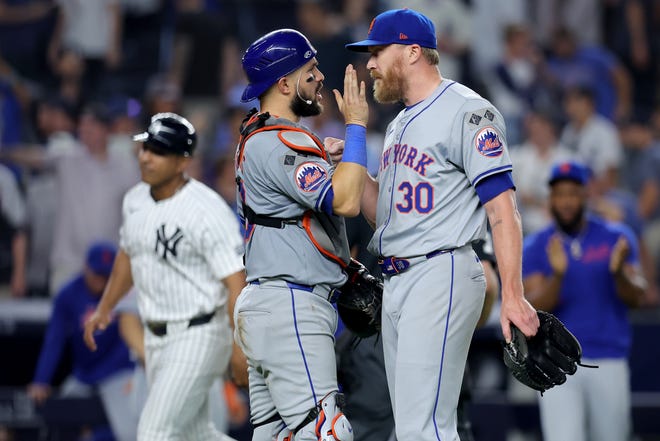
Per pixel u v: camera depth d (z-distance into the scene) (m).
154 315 21.95
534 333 15.53
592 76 48.56
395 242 16.48
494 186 15.77
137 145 38.66
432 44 16.75
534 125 40.66
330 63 43.25
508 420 29.56
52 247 37.94
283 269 16.81
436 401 16.16
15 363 33.53
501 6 51.19
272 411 17.98
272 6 50.72
